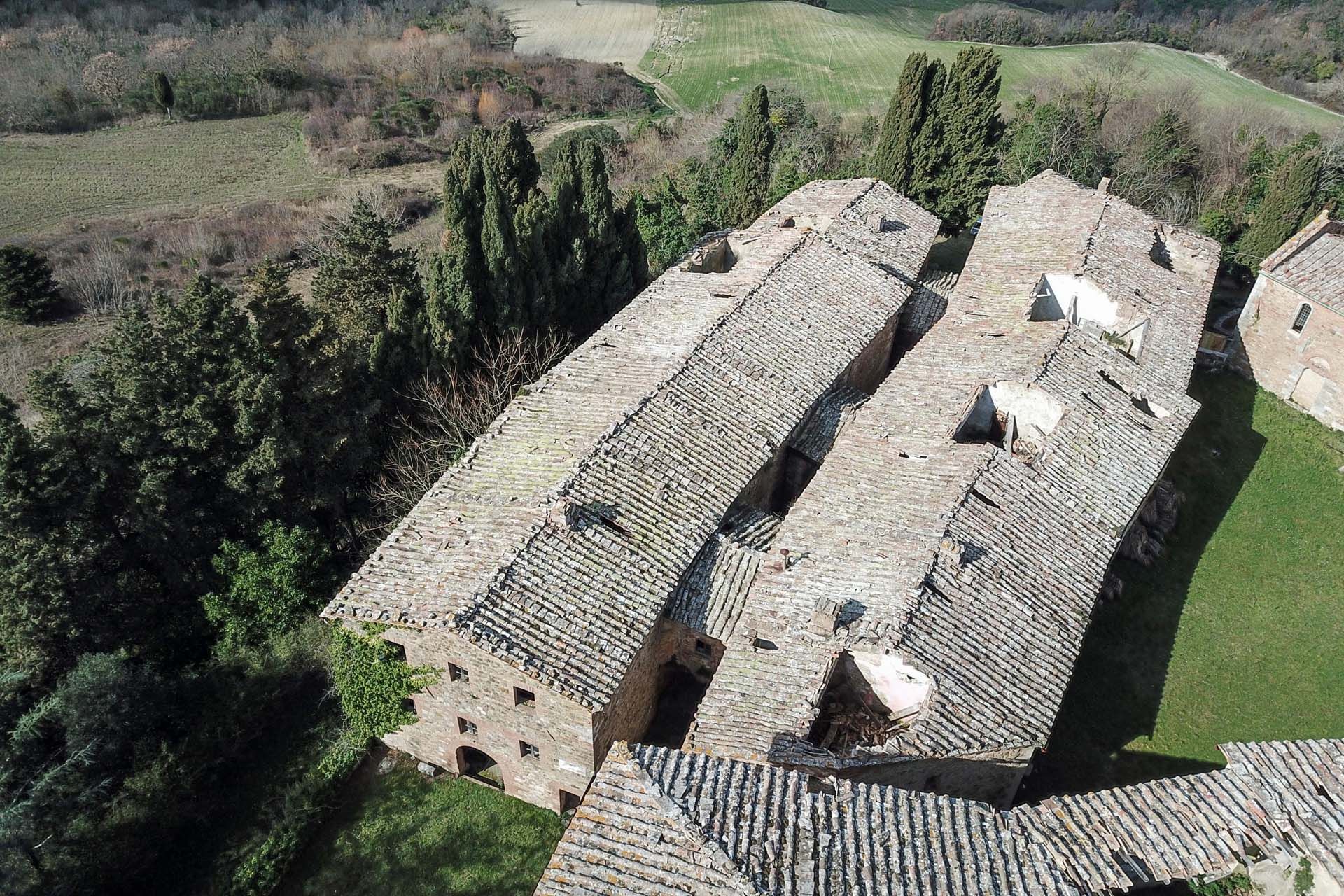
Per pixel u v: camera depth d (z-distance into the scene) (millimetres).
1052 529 27016
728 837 16328
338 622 24438
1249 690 28766
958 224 56281
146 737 27000
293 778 27078
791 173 56562
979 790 23578
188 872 25219
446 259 34812
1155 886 17469
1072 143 58156
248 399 29125
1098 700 28281
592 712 22453
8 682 25109
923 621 23219
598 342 34125
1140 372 33062
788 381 32344
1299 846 16906
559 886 15812
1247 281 49531
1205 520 35000
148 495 28500
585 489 26594
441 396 34625
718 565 26625
